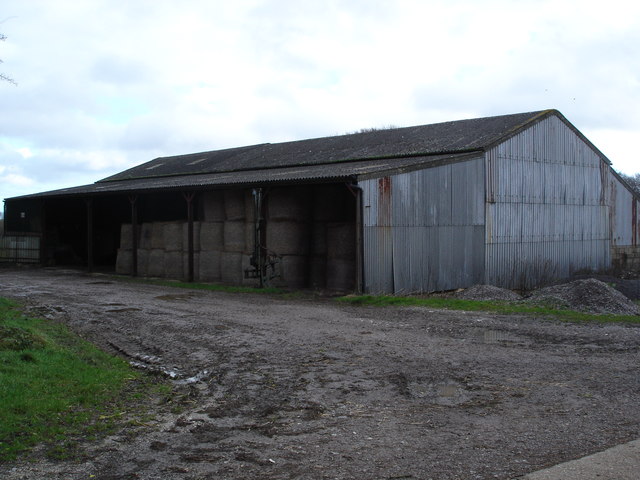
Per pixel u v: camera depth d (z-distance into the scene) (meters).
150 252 23.78
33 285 20.31
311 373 8.42
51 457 5.26
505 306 14.38
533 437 5.81
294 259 19.39
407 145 25.30
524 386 7.67
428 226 19.66
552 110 25.20
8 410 6.21
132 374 8.41
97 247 32.09
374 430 6.07
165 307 15.03
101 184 34.72
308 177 17.88
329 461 5.22
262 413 6.67
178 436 5.89
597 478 4.78
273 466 5.12
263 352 9.80
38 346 9.12
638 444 5.57
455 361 9.03
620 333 11.08
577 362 8.94
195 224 22.06
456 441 5.72
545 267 24.67
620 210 29.14
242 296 17.58
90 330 11.88
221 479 4.84
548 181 25.14
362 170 18.41
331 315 13.67
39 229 29.95
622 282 23.67
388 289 18.17
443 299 15.96
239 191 20.70
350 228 18.53
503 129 23.62
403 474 4.92
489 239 22.19
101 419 6.34
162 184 25.00
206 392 7.56
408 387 7.68
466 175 21.25
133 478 4.85
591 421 6.30
